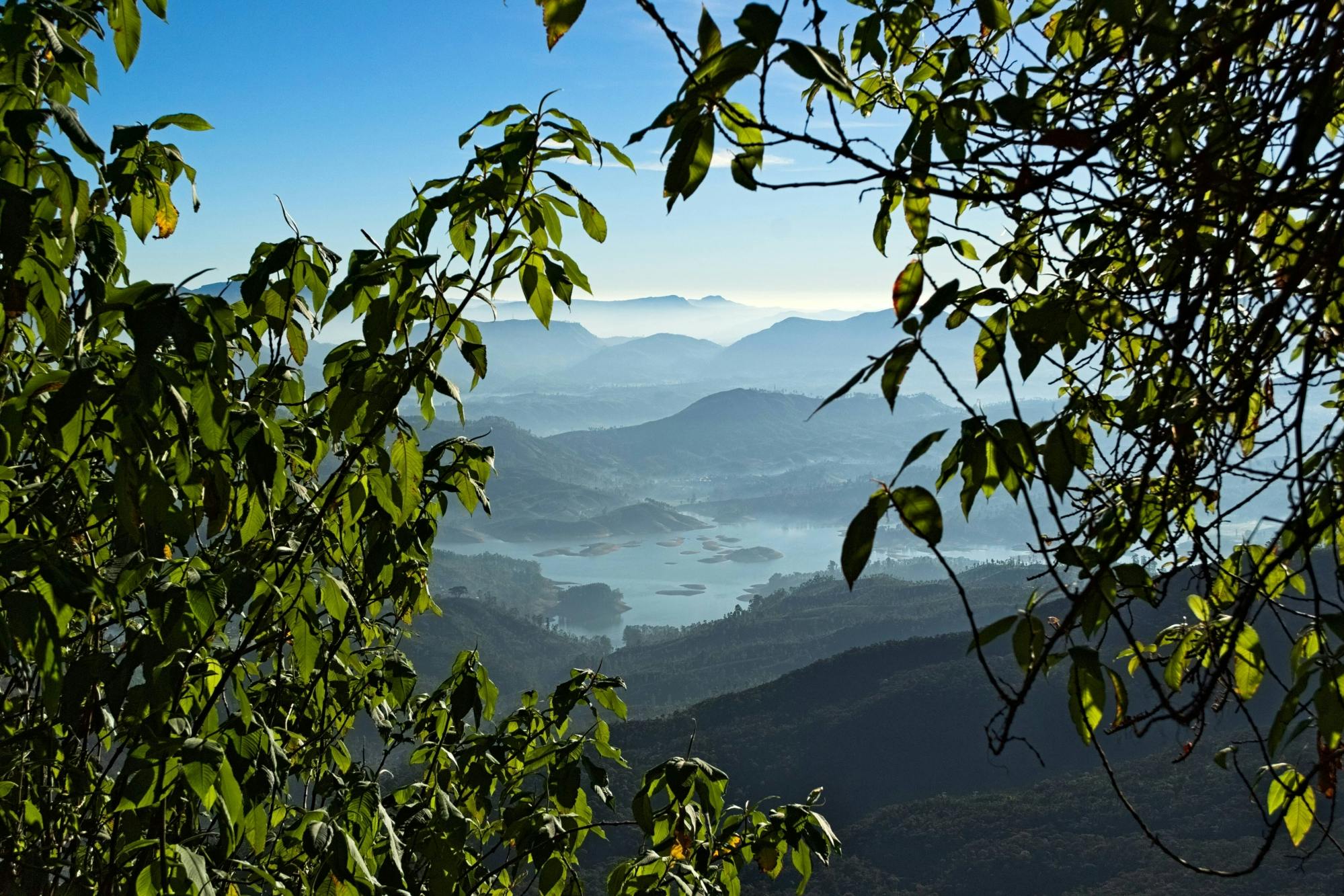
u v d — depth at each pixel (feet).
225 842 5.81
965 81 5.31
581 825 8.52
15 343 6.49
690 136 3.40
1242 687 4.45
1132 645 3.64
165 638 5.30
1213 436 4.38
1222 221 5.08
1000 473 4.25
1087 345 5.55
